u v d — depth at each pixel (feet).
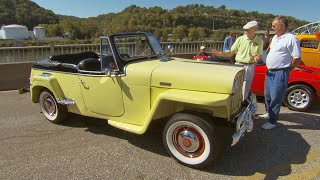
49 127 17.11
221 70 12.47
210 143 11.44
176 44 38.09
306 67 20.81
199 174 11.73
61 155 13.46
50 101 17.57
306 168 12.08
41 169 12.23
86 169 12.20
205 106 11.83
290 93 19.93
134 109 13.66
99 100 14.74
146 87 13.05
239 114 12.59
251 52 17.10
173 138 12.48
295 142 14.73
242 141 14.80
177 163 12.60
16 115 19.43
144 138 15.28
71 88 15.89
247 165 12.39
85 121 17.94
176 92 12.05
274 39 15.70
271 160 12.82
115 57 13.71
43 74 17.06
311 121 17.85
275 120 16.28
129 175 11.71
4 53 27.40
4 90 27.43
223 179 11.34
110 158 13.15
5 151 13.93
